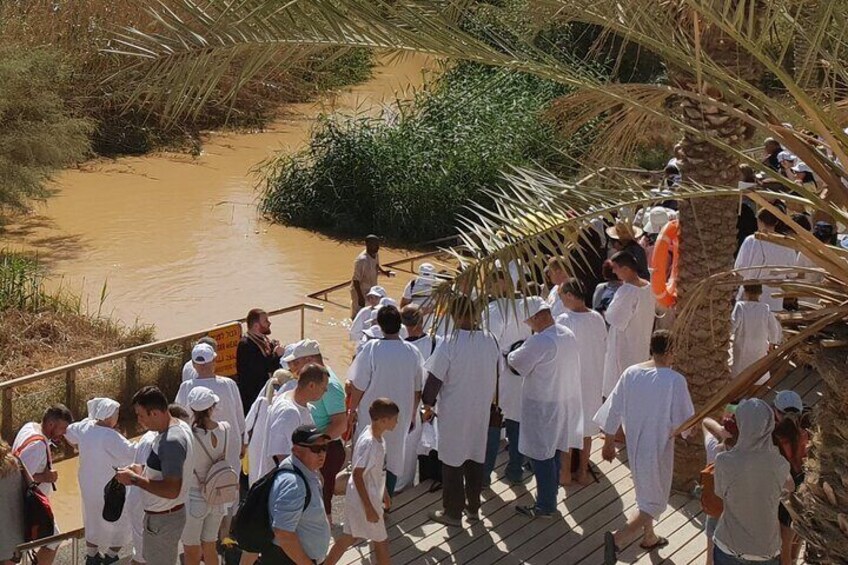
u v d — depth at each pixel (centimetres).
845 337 566
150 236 2020
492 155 2077
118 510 709
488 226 578
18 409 1176
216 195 2320
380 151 2138
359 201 2148
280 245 2020
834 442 566
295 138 2788
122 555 812
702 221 805
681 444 841
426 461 861
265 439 718
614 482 860
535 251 570
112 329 1510
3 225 2044
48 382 1241
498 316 838
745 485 605
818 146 620
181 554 750
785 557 667
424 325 862
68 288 1712
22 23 2298
